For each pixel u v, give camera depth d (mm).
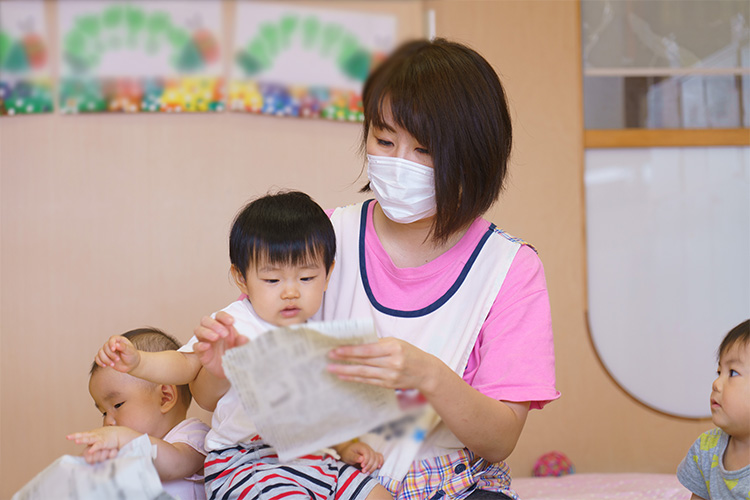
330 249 1334
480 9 2812
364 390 1048
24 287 2602
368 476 1236
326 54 2691
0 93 2592
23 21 2584
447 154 1230
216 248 2668
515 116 2814
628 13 2859
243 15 2660
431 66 1253
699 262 2840
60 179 2619
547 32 2844
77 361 2611
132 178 2648
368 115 1306
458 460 1263
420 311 1326
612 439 2805
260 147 2693
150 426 1387
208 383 1266
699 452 1403
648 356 2818
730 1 2852
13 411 2584
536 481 2416
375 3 2717
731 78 2836
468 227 1384
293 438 1081
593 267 2830
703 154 2857
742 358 1301
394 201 1294
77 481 1068
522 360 1243
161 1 2625
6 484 2566
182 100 2648
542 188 2820
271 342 1007
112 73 2619
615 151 2852
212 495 1226
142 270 2645
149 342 1448
